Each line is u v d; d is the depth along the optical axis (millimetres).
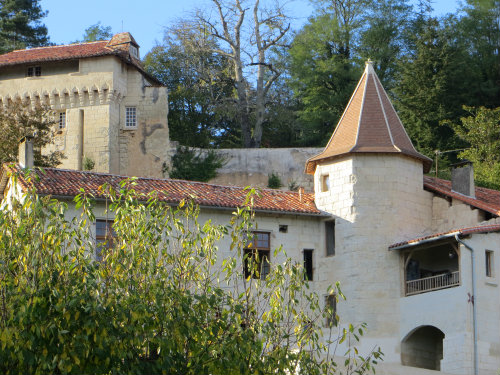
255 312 20047
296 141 67125
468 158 55500
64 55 54844
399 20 66688
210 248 20266
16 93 55438
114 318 18578
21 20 74500
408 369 32938
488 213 37438
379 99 39906
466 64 61188
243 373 18969
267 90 64750
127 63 55219
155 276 19812
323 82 65812
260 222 37312
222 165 54000
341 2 67688
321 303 38031
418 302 35906
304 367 19812
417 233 38188
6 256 18719
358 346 36312
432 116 59469
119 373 18328
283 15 64250
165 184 37312
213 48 66438
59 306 17969
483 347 34031
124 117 55094
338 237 37969
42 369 17969
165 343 18562
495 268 35250
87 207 20031
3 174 34281
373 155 38062
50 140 50719
